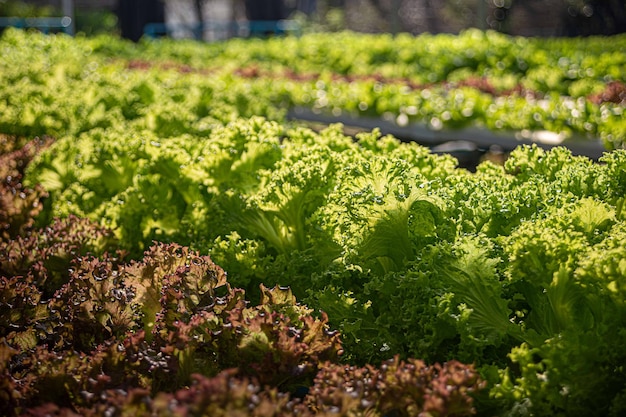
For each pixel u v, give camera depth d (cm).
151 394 316
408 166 410
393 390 287
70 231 466
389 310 384
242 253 433
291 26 3572
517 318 371
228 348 322
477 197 404
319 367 314
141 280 370
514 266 347
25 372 325
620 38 2191
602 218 369
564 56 1688
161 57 1906
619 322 323
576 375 314
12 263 424
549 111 912
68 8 2694
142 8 3722
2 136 708
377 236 384
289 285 427
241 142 504
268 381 313
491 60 1606
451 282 358
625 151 429
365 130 1110
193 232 495
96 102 844
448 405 276
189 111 762
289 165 473
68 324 357
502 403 326
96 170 549
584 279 327
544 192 414
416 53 1725
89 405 296
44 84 1035
